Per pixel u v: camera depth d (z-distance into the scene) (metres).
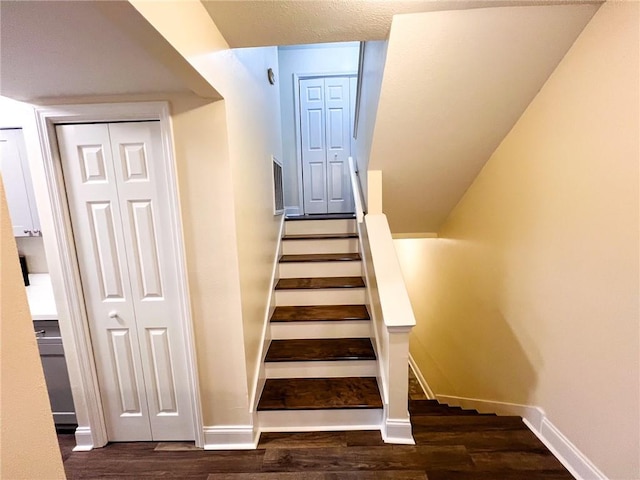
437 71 1.49
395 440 1.61
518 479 1.35
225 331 1.55
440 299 3.10
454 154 2.03
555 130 1.45
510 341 1.87
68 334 1.56
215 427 1.62
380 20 1.29
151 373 1.63
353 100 3.85
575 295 1.35
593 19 1.22
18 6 0.71
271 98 2.70
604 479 1.22
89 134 1.43
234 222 1.45
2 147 1.66
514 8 1.22
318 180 3.99
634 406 1.09
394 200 2.58
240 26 1.28
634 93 1.06
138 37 0.84
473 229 2.34
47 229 1.48
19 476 0.51
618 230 1.13
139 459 1.56
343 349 2.04
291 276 2.65
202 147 1.39
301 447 1.60
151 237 1.51
